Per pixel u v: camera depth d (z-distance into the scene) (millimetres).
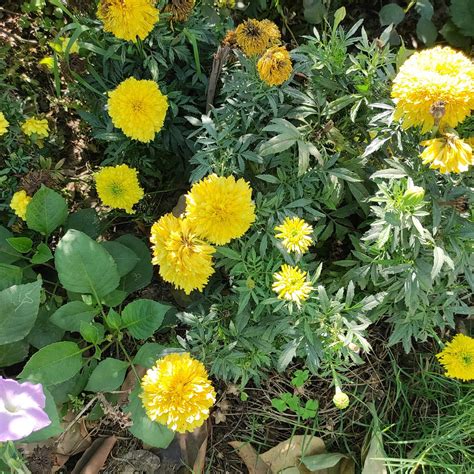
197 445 576
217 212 454
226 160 522
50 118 686
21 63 691
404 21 754
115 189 566
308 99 528
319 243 580
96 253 559
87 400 581
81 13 624
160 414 464
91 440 581
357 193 531
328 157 538
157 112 538
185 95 613
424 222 500
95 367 579
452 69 434
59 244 552
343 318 505
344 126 559
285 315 519
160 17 551
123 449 582
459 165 426
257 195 507
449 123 436
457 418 561
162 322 607
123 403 580
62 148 683
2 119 558
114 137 594
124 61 565
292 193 515
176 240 464
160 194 675
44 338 580
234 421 603
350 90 559
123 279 617
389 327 628
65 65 617
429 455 580
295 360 616
